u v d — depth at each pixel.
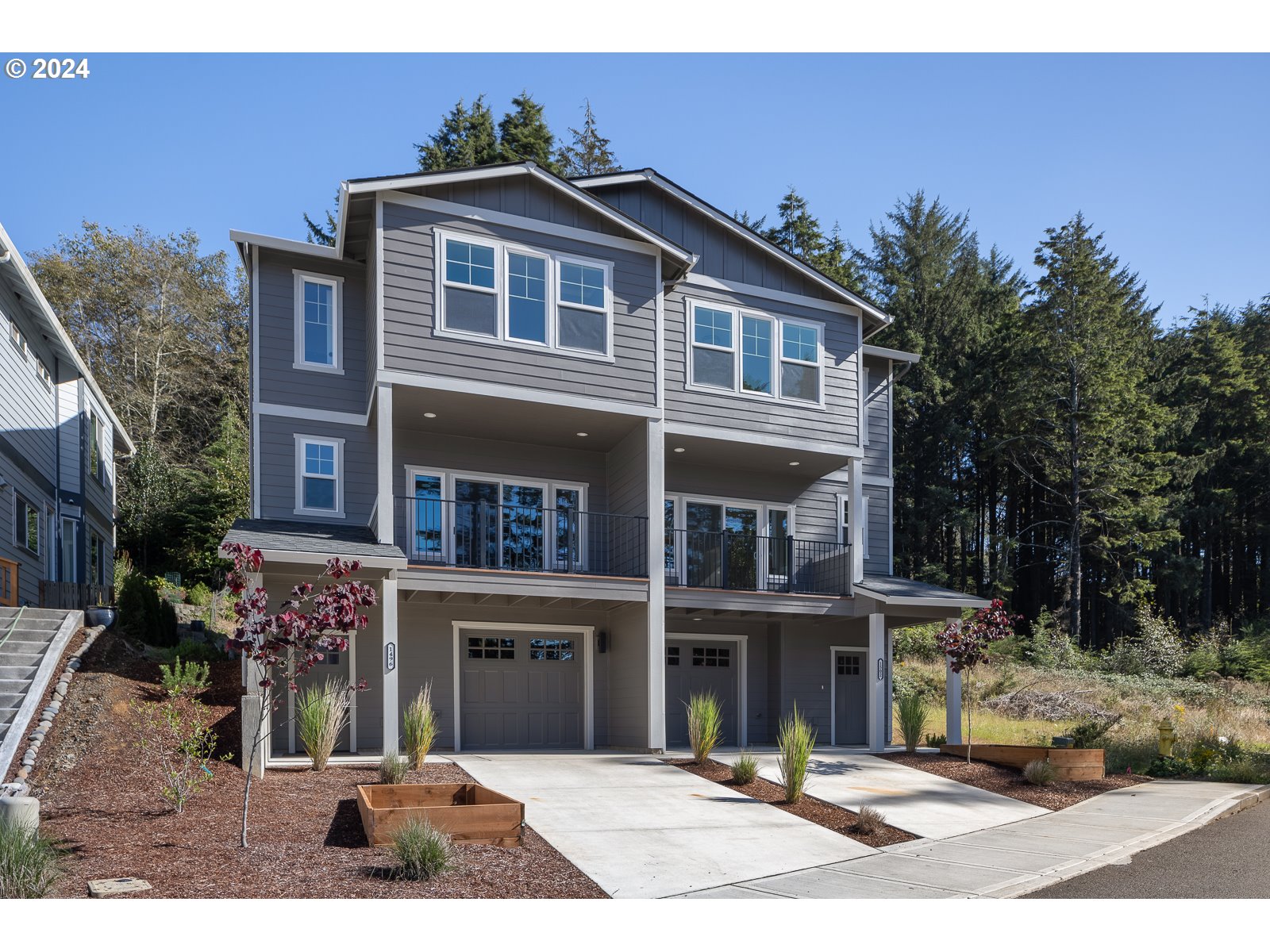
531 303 15.17
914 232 43.25
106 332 39.09
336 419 15.68
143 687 13.71
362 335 16.02
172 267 39.72
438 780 11.64
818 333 18.47
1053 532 41.94
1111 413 35.94
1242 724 24.78
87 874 7.02
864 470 21.05
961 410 39.62
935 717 24.94
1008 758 15.41
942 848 9.62
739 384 17.44
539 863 8.00
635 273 16.12
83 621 16.06
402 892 6.82
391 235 14.30
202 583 27.66
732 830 9.95
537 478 17.39
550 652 17.12
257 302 15.39
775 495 19.64
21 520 19.52
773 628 19.27
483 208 14.98
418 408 15.24
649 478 15.86
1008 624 15.94
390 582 13.48
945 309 41.59
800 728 12.17
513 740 16.59
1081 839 10.22
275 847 7.93
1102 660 33.34
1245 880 8.45
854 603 17.83
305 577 13.91
